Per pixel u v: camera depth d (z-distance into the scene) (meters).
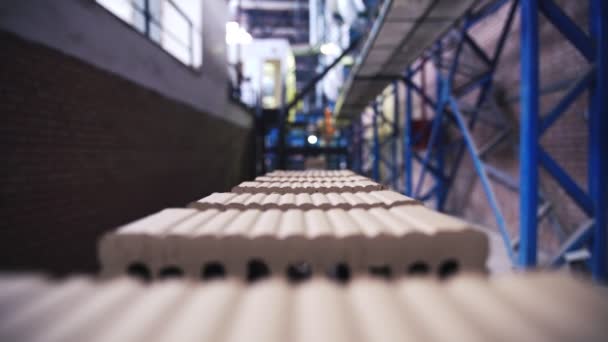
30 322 0.76
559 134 5.24
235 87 12.39
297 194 2.63
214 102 8.16
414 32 6.39
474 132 7.92
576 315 0.79
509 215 6.68
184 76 6.26
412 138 9.16
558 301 0.86
